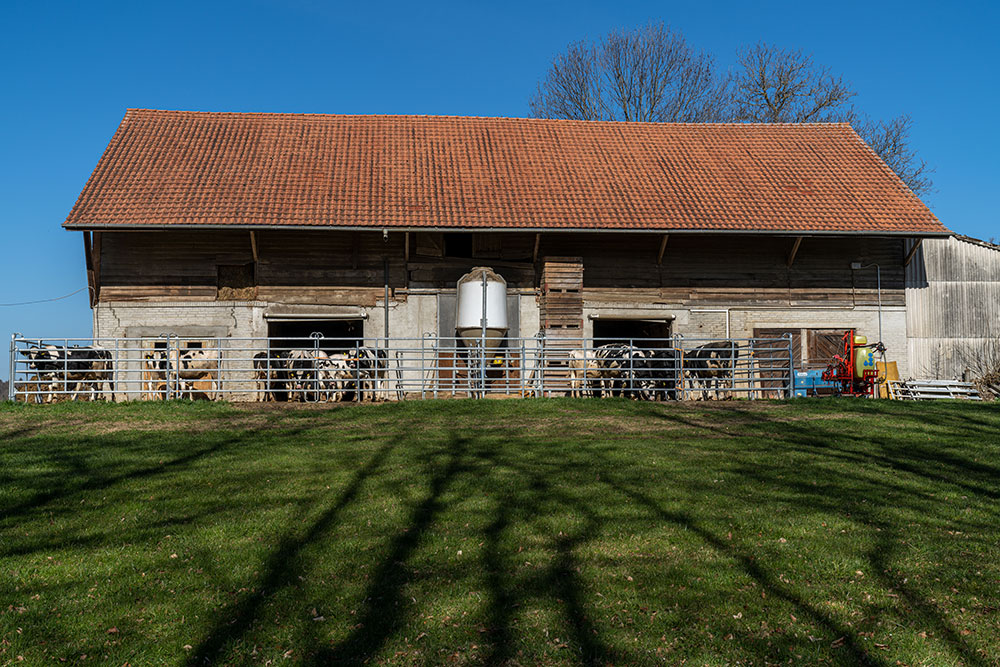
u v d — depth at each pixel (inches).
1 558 265.1
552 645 205.0
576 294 805.2
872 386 804.0
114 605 229.3
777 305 842.2
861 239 856.3
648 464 401.4
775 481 367.2
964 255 878.4
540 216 778.8
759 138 971.3
